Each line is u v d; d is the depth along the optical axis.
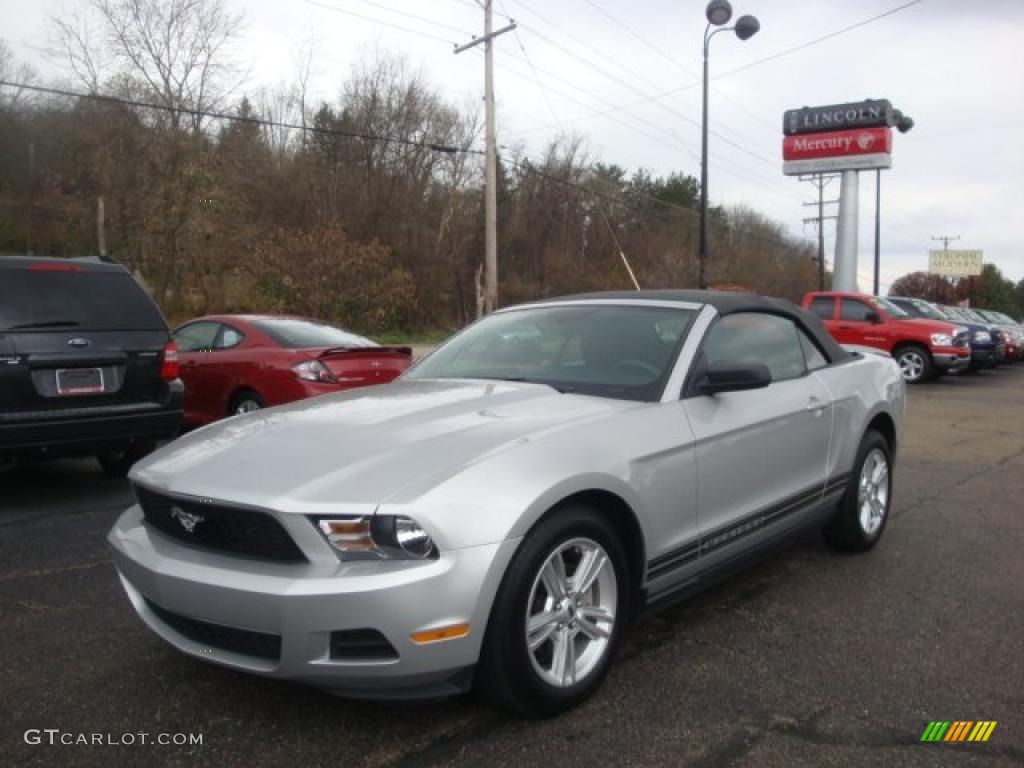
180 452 3.37
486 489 2.81
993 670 3.48
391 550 2.68
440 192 41.00
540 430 3.17
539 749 2.83
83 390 6.05
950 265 78.00
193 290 32.38
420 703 3.12
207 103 30.44
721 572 3.91
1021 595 4.40
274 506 2.74
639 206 53.25
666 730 2.96
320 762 2.75
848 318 17.83
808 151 35.62
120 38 29.27
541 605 3.02
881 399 5.22
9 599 4.20
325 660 2.67
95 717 3.04
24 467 7.58
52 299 5.99
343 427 3.31
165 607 2.94
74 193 33.25
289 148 39.69
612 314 4.29
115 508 6.03
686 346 3.91
